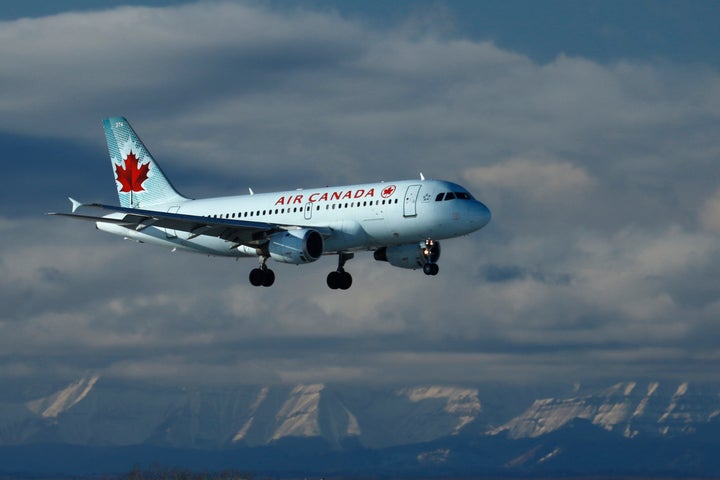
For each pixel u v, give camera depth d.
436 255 151.75
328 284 159.38
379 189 147.88
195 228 152.62
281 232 148.38
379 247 151.50
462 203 143.25
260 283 156.75
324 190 153.38
